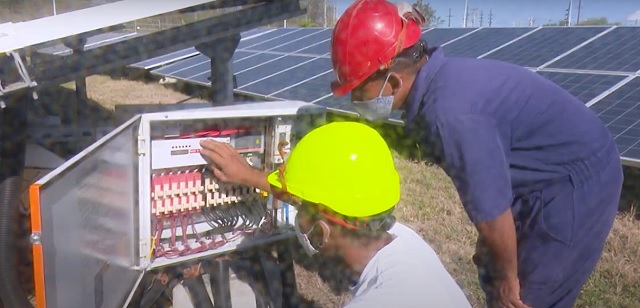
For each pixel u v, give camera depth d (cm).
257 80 1018
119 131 216
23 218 306
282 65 1088
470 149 188
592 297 351
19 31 278
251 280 311
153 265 267
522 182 218
